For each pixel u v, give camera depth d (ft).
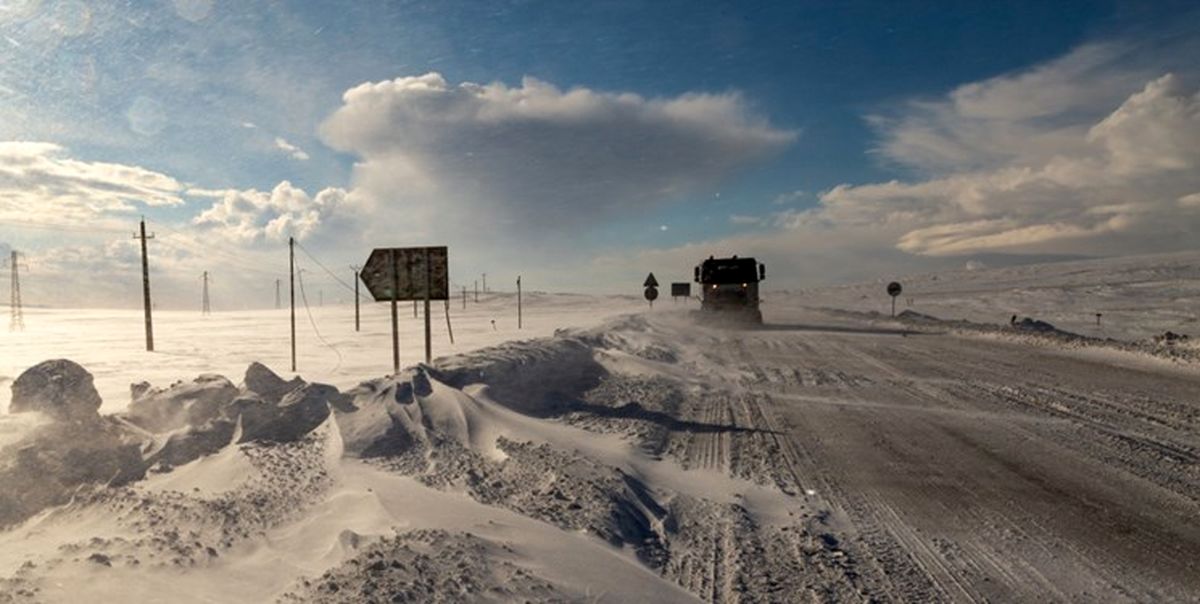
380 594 11.95
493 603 12.19
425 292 50.47
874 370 59.77
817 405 41.96
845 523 20.17
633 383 49.21
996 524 20.01
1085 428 34.42
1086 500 22.39
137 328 256.32
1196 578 15.99
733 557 17.25
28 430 21.83
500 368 44.75
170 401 28.84
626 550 17.21
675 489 23.63
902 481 24.86
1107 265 425.28
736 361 67.51
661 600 13.89
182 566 14.16
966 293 311.06
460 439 27.40
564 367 53.52
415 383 32.99
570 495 20.66
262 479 20.97
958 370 59.36
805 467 26.99
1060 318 171.42
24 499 18.80
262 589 13.16
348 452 24.30
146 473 22.49
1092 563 16.92
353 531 15.79
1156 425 35.06
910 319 144.15
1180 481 24.66
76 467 21.15
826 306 263.70
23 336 194.70
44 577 13.09
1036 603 14.62
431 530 15.66
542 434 28.99
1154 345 72.90
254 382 31.78
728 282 117.91
